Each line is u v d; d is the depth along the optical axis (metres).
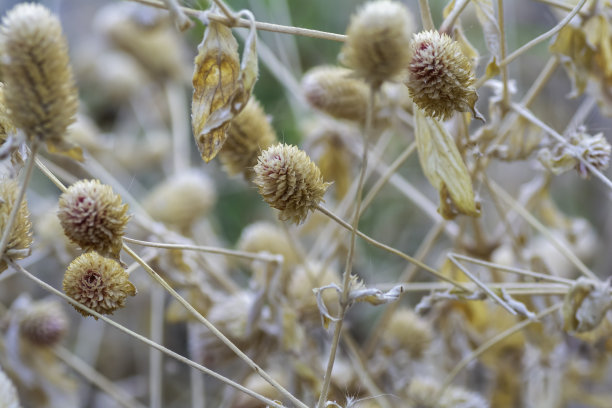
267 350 0.63
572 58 0.60
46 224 0.67
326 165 0.71
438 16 0.94
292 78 0.82
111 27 0.99
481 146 0.59
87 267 0.50
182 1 0.57
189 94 1.10
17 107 0.48
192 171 0.85
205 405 0.84
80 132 0.79
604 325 0.61
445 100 0.51
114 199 0.50
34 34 0.48
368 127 0.53
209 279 0.73
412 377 0.66
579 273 0.86
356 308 0.84
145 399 0.85
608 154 0.57
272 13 0.99
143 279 0.72
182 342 0.88
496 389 0.67
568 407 0.79
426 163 0.56
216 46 0.52
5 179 0.51
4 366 0.66
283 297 0.62
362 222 0.95
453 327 0.67
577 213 1.01
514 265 0.66
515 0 1.04
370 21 0.53
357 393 0.63
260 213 0.98
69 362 0.66
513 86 0.58
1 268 0.50
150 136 1.01
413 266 0.66
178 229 0.71
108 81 1.08
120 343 0.90
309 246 0.89
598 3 0.59
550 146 0.58
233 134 0.58
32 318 0.65
